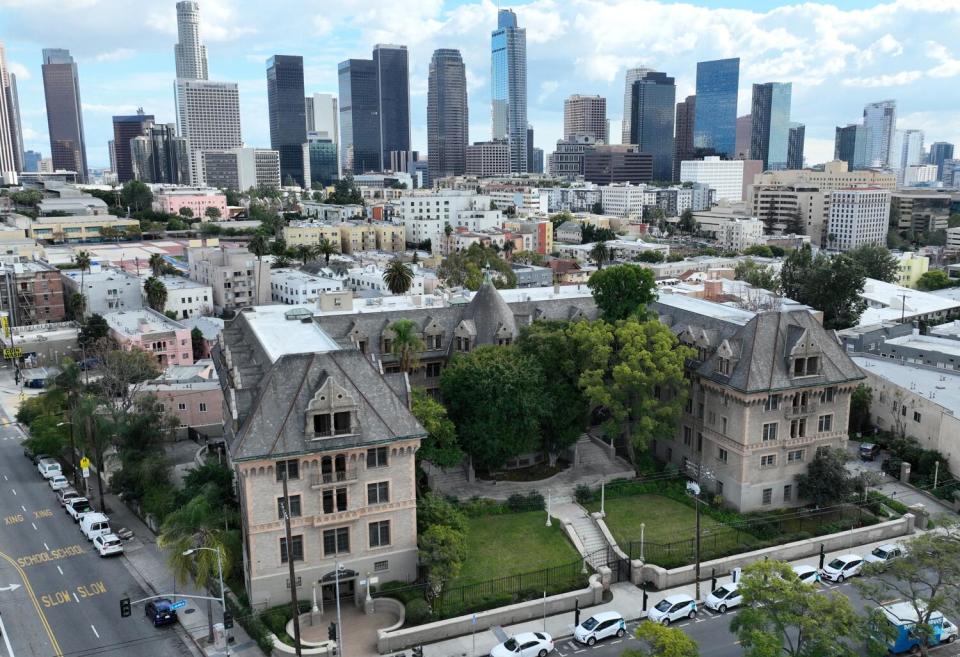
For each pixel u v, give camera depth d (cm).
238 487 7662
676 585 7556
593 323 9744
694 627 6800
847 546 8294
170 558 6881
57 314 18638
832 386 9062
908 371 11844
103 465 10306
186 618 7000
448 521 7556
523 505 8825
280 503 6806
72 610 7162
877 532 8444
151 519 8831
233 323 9744
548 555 7881
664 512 8906
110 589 7550
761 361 8831
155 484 9175
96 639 6688
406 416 7238
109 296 18700
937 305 19175
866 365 12238
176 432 11731
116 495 9875
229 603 7012
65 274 19875
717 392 9144
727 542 8188
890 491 9644
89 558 8175
